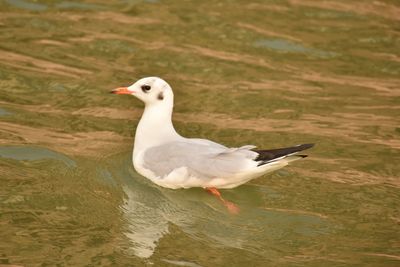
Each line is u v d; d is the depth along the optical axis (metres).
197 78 16.00
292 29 18.56
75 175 12.36
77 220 11.16
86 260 10.19
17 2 18.91
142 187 12.26
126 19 18.42
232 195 12.05
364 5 20.06
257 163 11.41
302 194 12.04
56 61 16.22
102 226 11.07
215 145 12.20
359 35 18.52
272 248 10.69
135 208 11.64
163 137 12.68
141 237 10.85
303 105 15.15
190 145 12.18
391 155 13.29
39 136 13.41
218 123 14.27
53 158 12.75
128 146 13.44
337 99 15.49
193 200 11.98
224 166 11.61
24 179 12.10
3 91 14.84
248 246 10.73
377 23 19.22
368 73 16.77
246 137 13.74
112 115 14.44
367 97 15.66
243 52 17.31
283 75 16.41
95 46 16.98
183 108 14.77
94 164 12.73
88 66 16.11
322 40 18.12
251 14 19.20
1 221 10.92
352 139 13.84
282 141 13.65
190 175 11.88
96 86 15.34
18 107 14.34
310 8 19.81
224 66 16.58
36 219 11.07
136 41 17.36
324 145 13.58
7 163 12.48
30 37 17.17
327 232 11.06
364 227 11.18
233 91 15.57
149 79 12.74
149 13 18.83
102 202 11.71
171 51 17.03
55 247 10.43
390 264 10.30
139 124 12.89
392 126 14.43
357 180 12.45
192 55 16.92
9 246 10.36
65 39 17.22
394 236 10.98
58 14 18.44
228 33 18.11
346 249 10.66
